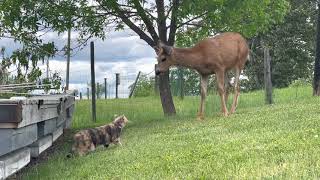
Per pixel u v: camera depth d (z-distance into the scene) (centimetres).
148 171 830
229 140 998
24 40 1692
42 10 1731
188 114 1897
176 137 1174
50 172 986
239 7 1672
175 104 2336
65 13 1734
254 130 1107
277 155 789
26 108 786
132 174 834
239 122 1273
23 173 1024
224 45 1602
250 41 3731
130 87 3306
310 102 1585
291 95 2352
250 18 1848
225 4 1662
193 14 1686
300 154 773
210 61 1573
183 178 742
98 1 1766
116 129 1219
